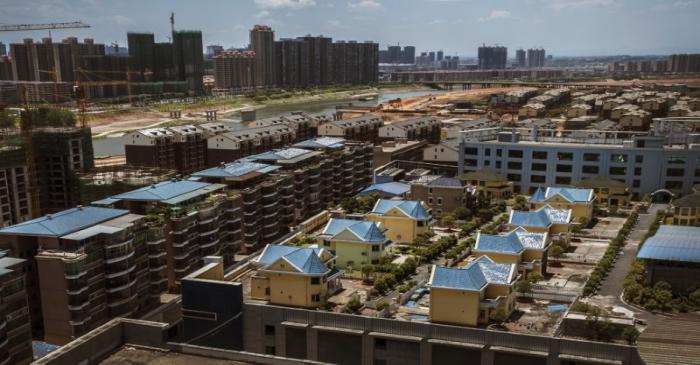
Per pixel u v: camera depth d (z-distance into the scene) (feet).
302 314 342.03
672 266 406.41
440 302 353.51
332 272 406.82
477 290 344.08
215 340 355.15
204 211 518.78
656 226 541.34
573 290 409.28
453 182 628.69
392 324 328.49
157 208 499.51
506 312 356.18
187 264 503.61
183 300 358.02
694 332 205.87
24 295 375.25
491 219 619.67
